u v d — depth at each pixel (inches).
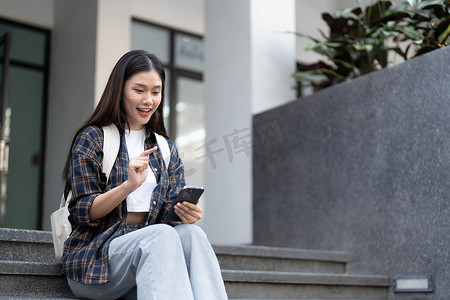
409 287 152.6
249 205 207.3
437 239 147.9
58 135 296.7
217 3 229.9
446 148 148.8
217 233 217.3
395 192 160.6
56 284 107.1
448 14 169.6
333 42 196.9
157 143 106.6
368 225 167.0
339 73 201.0
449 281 143.8
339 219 176.1
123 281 93.4
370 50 189.9
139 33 306.0
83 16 287.9
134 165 91.0
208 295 89.6
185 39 322.7
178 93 316.2
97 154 98.7
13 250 116.3
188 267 93.7
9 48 226.5
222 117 221.5
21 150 297.4
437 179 149.9
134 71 100.7
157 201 100.1
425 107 155.8
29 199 297.4
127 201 99.6
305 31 337.1
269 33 219.3
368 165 169.8
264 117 206.7
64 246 97.0
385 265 160.2
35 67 306.5
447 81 151.1
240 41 218.7
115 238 94.2
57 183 290.2
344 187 176.1
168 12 312.3
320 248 180.7
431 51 156.3
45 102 307.4
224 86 222.4
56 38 309.6
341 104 181.3
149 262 88.0
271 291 140.2
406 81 161.9
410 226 155.1
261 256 153.8
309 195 187.2
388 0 182.7
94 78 270.7
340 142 179.8
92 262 92.9
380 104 168.9
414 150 157.1
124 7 288.0
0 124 220.8
